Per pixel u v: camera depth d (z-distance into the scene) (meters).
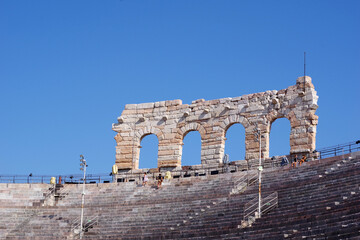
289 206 49.84
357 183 48.34
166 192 63.38
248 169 64.00
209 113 68.94
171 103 71.81
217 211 55.50
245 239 47.09
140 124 72.62
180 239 51.66
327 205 46.47
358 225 40.50
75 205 65.62
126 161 71.88
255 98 66.62
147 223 57.84
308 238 42.34
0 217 64.19
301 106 63.34
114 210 62.47
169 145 70.38
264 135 64.81
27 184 68.25
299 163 59.16
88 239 57.91
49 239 59.59
